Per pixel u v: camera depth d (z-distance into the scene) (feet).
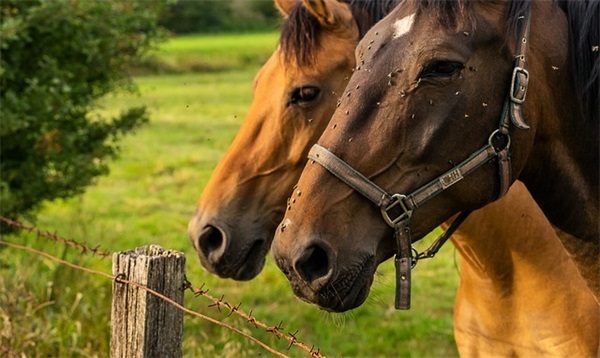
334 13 11.81
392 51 8.28
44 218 32.53
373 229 8.21
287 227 8.20
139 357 8.39
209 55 114.83
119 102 54.49
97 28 21.34
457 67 8.10
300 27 11.94
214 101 75.10
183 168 44.65
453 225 8.73
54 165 21.01
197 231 12.42
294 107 11.95
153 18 22.31
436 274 26.99
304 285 8.14
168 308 8.41
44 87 19.72
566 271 11.56
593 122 8.91
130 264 8.47
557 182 9.09
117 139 22.25
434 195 8.22
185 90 84.99
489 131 8.25
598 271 9.55
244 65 114.01
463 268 12.65
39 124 20.30
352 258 8.06
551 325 11.61
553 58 8.65
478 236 11.68
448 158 8.18
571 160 9.02
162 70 106.42
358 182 8.13
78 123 21.77
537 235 11.60
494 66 8.25
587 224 9.24
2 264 20.20
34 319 16.38
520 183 11.78
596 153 9.03
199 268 25.86
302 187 8.29
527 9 8.38
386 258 8.43
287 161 12.14
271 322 21.38
